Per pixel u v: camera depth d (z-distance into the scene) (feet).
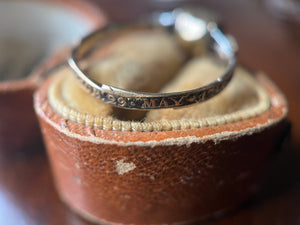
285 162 0.21
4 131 0.20
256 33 0.30
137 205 0.16
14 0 0.25
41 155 0.21
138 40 0.21
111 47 0.20
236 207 0.19
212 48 0.20
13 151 0.21
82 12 0.25
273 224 0.18
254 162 0.16
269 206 0.19
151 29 0.22
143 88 0.16
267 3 0.33
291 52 0.28
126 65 0.17
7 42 0.25
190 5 0.33
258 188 0.19
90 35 0.18
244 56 0.27
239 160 0.15
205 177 0.15
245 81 0.17
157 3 0.33
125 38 0.21
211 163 0.15
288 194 0.20
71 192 0.17
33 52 0.24
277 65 0.26
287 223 0.18
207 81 0.16
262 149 0.16
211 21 0.21
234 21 0.31
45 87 0.16
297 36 0.29
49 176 0.20
